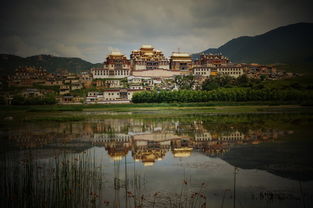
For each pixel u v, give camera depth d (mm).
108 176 38469
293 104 172000
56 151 57031
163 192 31984
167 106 181000
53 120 116312
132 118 125062
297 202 29031
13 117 129875
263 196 30812
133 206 27531
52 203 26688
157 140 70062
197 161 47469
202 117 123062
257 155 51031
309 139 65062
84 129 90938
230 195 31172
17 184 32281
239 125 92875
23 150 58062
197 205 28062
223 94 184125
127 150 58406
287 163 44906
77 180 34531
